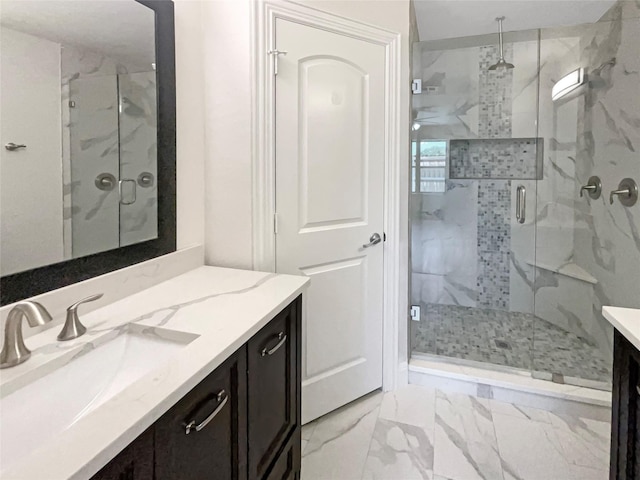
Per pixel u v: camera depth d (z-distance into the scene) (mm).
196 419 861
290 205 1854
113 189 1317
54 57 1108
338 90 1945
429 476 1646
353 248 2084
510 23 3047
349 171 2029
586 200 2754
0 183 977
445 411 2098
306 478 1634
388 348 2281
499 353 2551
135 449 685
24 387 829
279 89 1774
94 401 937
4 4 978
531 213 3178
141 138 1438
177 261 1627
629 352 1098
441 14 2877
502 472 1665
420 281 3266
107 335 1041
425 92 3172
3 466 724
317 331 1996
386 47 2094
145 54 1444
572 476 1639
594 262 2631
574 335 2797
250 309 1217
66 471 552
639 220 2178
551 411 2090
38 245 1071
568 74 2926
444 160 3461
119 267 1346
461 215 3479
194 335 1032
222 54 1729
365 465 1713
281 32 1751
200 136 1776
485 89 3262
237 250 1794
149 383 788
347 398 2141
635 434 1082
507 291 3379
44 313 861
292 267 1884
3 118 983
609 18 2785
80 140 1192
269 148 1768
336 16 1891
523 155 3229
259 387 1178
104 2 1265
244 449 1096
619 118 2393
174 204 1627
